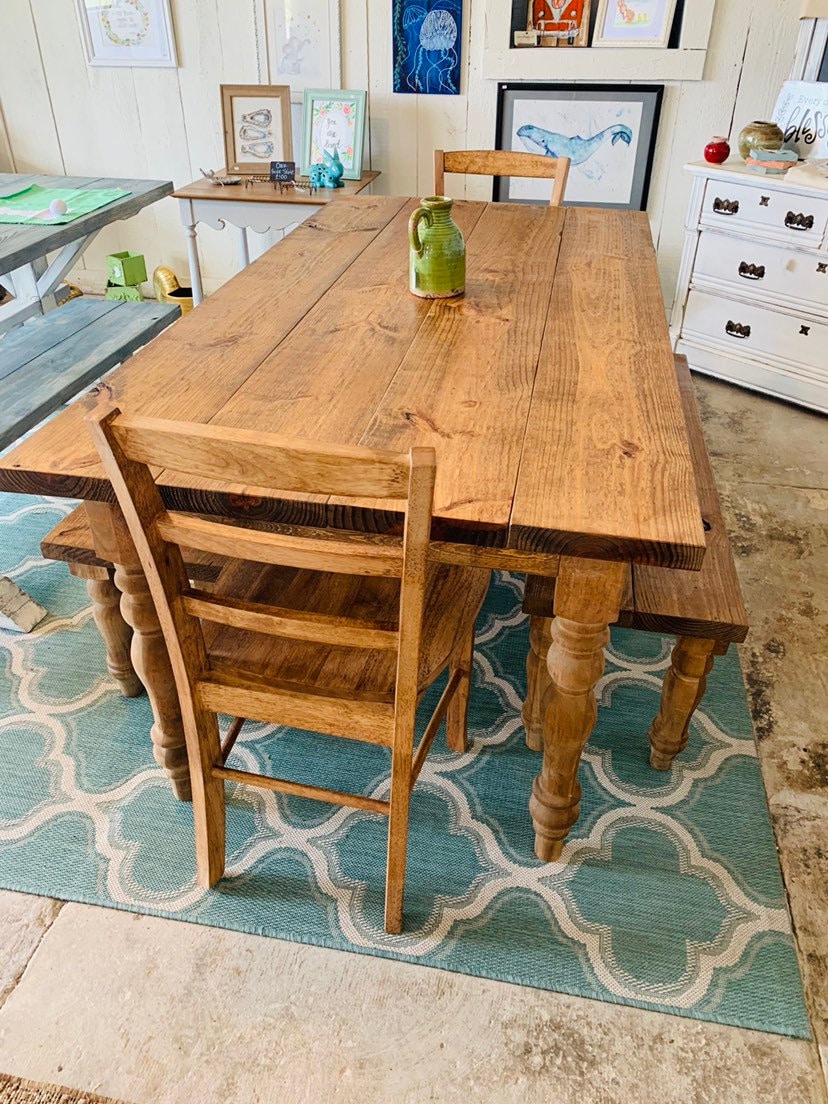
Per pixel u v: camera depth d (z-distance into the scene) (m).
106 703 1.79
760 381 3.03
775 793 1.62
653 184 3.26
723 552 1.48
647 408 1.30
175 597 1.12
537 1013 1.26
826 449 2.76
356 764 1.68
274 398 1.30
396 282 1.79
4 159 3.76
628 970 1.32
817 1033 1.24
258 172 3.22
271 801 1.59
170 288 3.54
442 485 1.09
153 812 1.56
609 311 1.66
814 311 2.79
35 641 1.96
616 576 1.11
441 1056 1.21
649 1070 1.20
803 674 1.90
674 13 2.92
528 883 1.45
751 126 2.82
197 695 1.22
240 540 1.00
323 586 1.41
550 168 2.46
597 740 1.73
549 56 3.06
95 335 2.42
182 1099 1.16
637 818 1.57
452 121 3.30
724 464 2.67
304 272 1.85
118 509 1.20
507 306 1.67
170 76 3.42
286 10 3.18
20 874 1.44
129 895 1.42
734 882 1.45
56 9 3.35
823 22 2.73
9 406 1.99
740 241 2.89
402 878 1.30
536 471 1.13
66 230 2.29
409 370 1.40
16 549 2.26
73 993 1.28
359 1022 1.25
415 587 0.98
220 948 1.34
